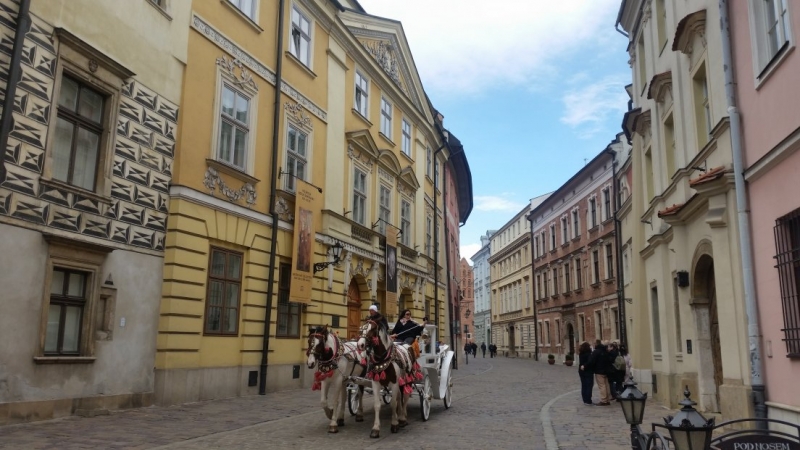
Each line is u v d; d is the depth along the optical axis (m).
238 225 16.36
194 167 14.92
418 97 32.72
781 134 9.80
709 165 12.87
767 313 10.35
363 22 25.97
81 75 11.91
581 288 45.97
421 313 31.06
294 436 10.62
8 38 10.48
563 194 50.78
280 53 18.73
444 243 37.88
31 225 10.73
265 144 17.92
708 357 13.88
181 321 14.09
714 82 12.55
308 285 19.09
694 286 14.14
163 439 9.76
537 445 10.11
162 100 14.14
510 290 70.69
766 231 10.35
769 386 10.33
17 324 10.42
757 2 10.76
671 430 5.37
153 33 13.96
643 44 20.36
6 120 10.25
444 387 14.39
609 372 16.75
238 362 16.19
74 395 11.55
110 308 12.45
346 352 11.65
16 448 8.54
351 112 23.84
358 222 24.00
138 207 13.27
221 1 16.31
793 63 9.38
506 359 59.78
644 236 19.91
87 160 12.22
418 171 32.12
